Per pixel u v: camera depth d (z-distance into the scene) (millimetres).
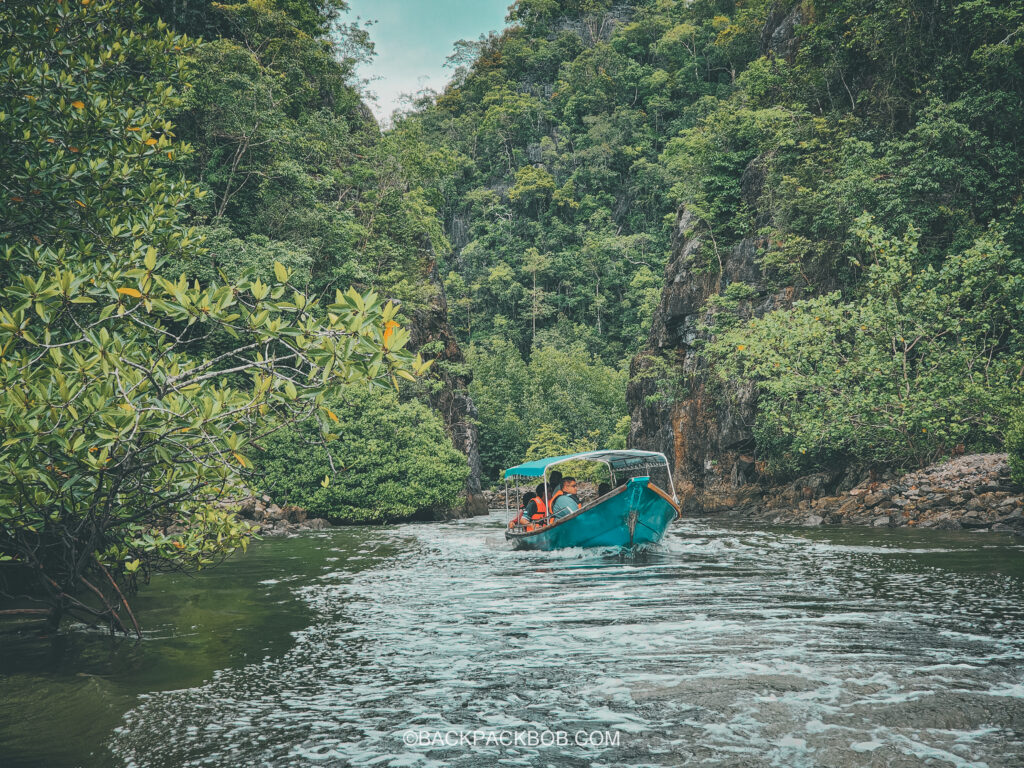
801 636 5652
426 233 36969
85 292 5172
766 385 20547
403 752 3650
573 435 54094
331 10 40156
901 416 17797
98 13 8109
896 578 8273
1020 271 19391
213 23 30438
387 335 4926
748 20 73188
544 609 7090
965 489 15445
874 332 19391
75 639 6098
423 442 24766
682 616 6516
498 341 64188
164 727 4023
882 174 22906
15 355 4934
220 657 5469
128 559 6855
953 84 24078
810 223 26000
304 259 22281
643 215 79000
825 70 29141
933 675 4609
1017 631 5680
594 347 71625
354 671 5043
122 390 4742
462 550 13148
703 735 3771
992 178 21938
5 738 3896
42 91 7496
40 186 7086
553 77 98625
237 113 25875
